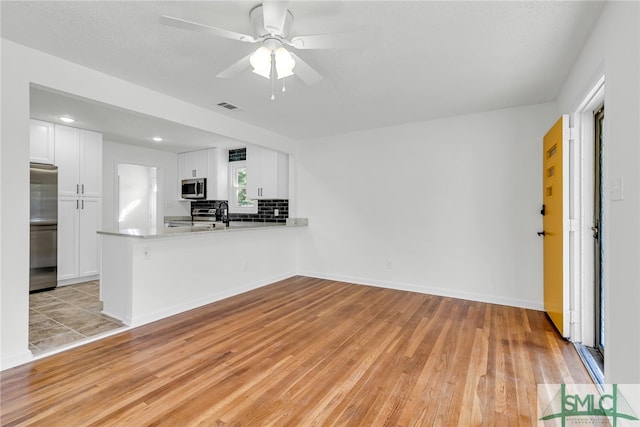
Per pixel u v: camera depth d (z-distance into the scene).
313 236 5.00
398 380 2.01
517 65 2.49
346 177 4.68
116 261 3.07
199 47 2.25
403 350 2.43
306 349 2.44
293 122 4.10
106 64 2.50
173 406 1.74
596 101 2.28
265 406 1.75
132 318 2.89
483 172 3.69
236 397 1.83
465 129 3.79
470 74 2.66
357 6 1.78
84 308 3.37
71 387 1.91
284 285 4.48
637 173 1.39
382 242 4.38
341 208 4.73
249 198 5.44
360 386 1.95
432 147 4.00
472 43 2.17
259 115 3.81
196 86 2.93
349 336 2.69
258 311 3.34
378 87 2.94
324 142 4.88
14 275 2.16
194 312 3.30
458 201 3.85
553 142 2.83
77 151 4.42
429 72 2.62
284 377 2.04
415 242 4.13
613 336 1.63
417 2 1.74
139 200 6.79
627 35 1.48
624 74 1.51
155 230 3.45
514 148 3.52
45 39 2.14
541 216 3.39
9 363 2.13
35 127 4.00
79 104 3.44
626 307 1.50
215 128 3.68
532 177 3.43
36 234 3.96
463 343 2.55
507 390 1.90
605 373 1.72
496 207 3.62
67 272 4.33
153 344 2.52
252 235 4.29
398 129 4.25
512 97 3.19
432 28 1.99
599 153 2.46
